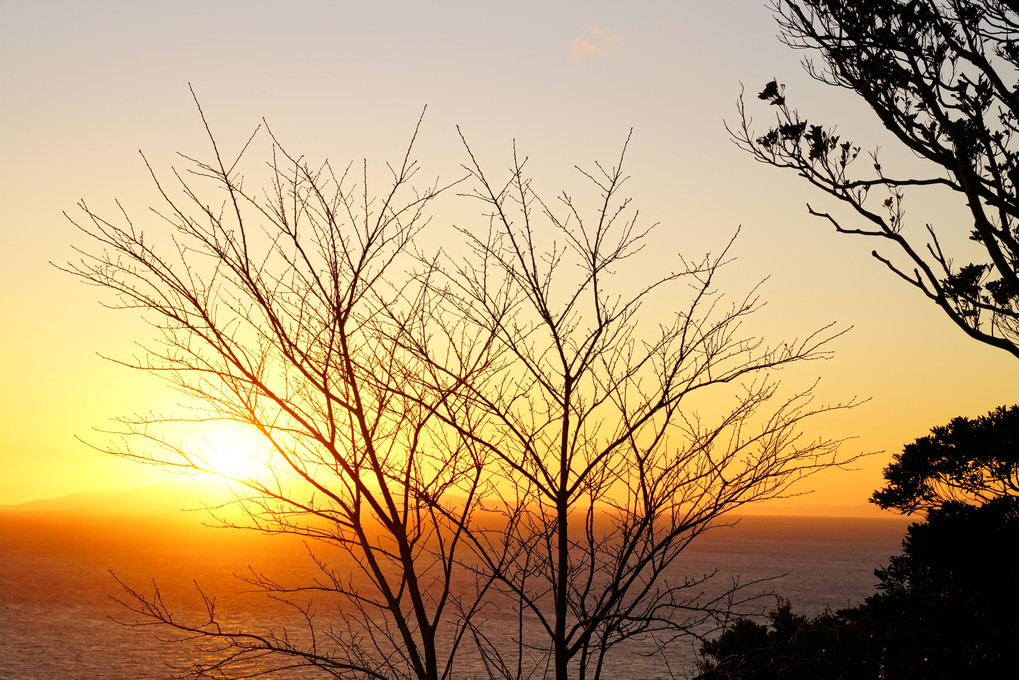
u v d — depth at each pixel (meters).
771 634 9.24
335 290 4.95
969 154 8.77
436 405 4.95
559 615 4.91
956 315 9.07
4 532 167.88
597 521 5.43
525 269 5.10
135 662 35.31
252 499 4.93
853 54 9.09
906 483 12.49
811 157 9.33
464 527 4.99
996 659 9.03
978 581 9.66
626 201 5.22
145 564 87.75
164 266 4.82
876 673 8.39
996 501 11.03
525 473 4.94
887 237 9.23
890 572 10.97
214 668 5.05
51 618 49.44
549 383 5.16
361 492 4.88
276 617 42.09
